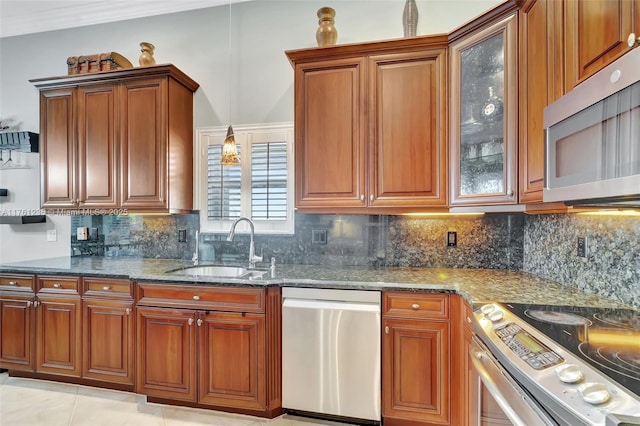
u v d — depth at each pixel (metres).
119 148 2.53
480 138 1.87
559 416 0.74
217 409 2.05
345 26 2.51
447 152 1.98
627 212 1.33
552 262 1.88
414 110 2.03
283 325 1.94
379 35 2.47
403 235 2.39
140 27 2.88
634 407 0.62
